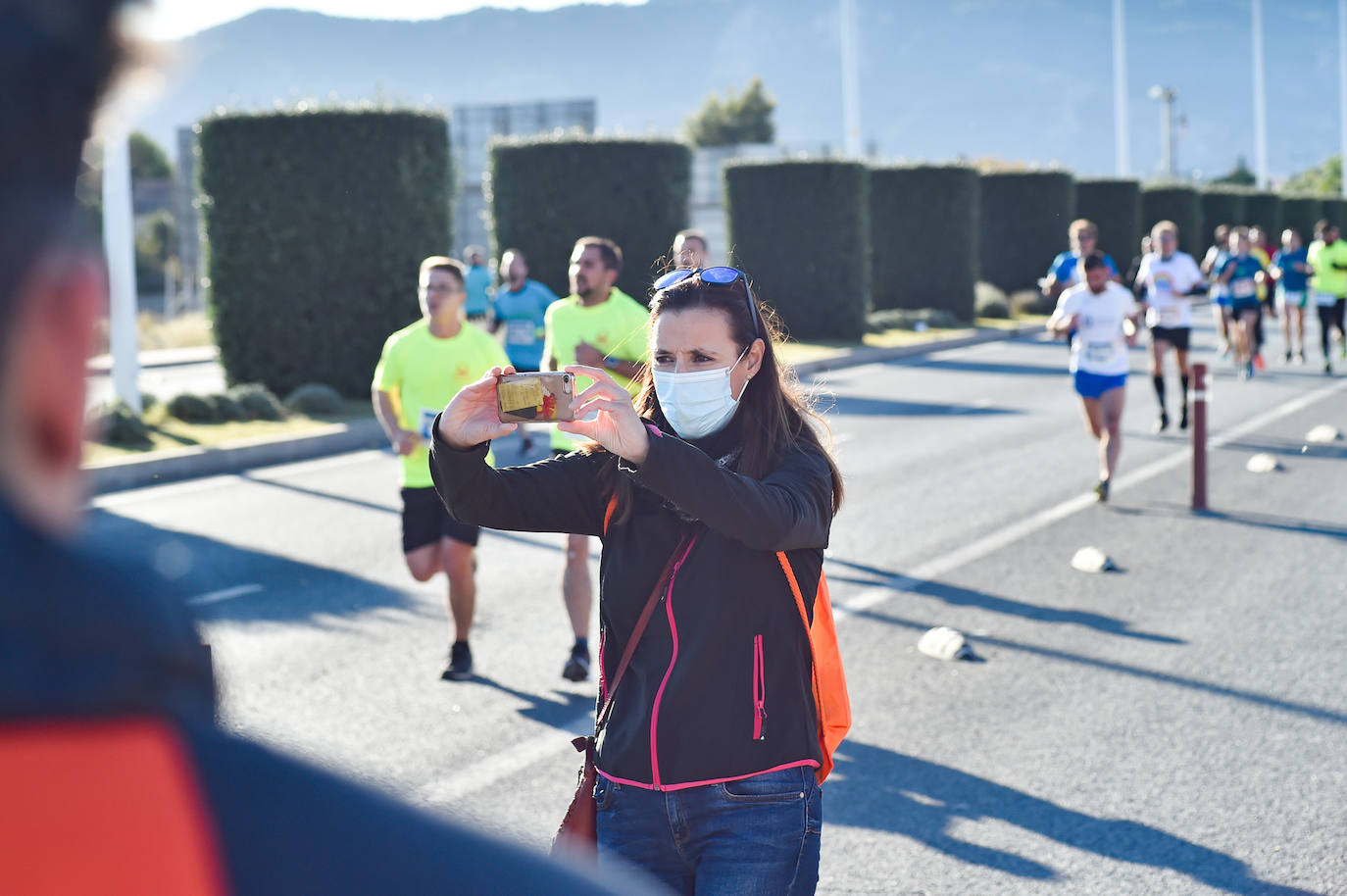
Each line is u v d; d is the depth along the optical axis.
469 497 2.57
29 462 0.55
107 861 0.52
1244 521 10.30
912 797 5.08
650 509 2.63
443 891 0.60
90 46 0.54
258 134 19.22
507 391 2.37
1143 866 4.50
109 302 0.57
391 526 10.57
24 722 0.50
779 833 2.54
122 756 0.53
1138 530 9.97
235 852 0.56
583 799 2.70
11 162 0.53
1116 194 42.03
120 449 13.86
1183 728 5.77
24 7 0.53
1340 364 22.39
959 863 4.54
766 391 2.75
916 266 33.88
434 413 6.63
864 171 28.27
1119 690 6.29
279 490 12.44
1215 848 4.61
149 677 0.53
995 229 39.06
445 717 6.03
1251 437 14.62
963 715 5.97
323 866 0.57
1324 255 20.73
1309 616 7.56
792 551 2.60
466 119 51.12
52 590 0.52
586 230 24.70
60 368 0.55
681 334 2.72
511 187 24.94
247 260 19.42
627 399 2.37
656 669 2.58
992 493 11.54
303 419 16.95
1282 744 5.57
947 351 27.78
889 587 8.30
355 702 6.24
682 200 25.03
